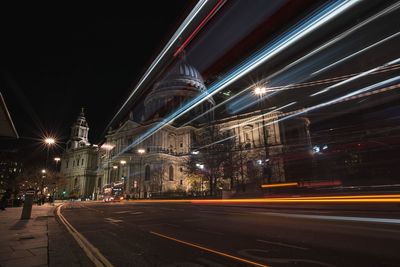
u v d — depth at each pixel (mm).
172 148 87375
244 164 47969
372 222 11945
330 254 6828
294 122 64375
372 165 46125
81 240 9641
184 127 88000
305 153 57469
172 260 6570
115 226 13875
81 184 109125
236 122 74250
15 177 70688
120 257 6969
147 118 96688
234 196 31016
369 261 6117
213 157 43812
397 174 41500
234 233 10492
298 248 7582
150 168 80188
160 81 96250
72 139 122375
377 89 47094
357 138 50688
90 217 19703
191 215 19281
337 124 54844
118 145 96750
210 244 8438
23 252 7430
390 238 8656
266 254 6961
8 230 11922
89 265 6211
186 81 94125
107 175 95250
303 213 16703
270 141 67062
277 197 26359
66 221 16875
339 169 51281
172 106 92562
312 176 53375
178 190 64312
